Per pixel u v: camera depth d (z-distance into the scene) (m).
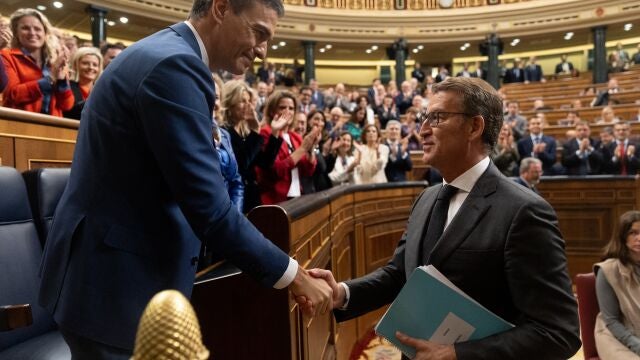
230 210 0.82
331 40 12.26
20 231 1.37
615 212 4.17
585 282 2.17
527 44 13.30
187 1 9.99
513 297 0.90
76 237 0.81
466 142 1.02
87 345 0.79
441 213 1.07
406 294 0.92
